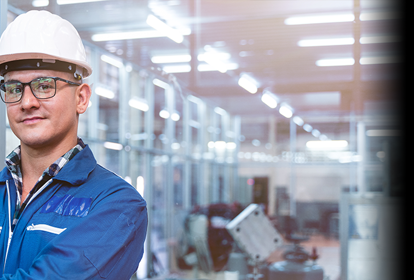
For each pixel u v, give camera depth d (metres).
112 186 0.95
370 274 4.16
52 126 0.95
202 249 6.85
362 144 13.12
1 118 1.71
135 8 4.41
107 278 0.85
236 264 4.24
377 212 4.24
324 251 8.66
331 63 7.57
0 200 1.03
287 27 5.57
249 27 5.58
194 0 4.45
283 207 14.07
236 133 15.11
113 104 7.16
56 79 0.95
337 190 13.81
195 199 10.86
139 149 8.02
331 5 4.70
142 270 6.96
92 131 6.64
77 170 0.96
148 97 8.28
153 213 8.48
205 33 5.76
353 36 5.87
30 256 0.89
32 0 2.69
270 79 9.18
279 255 5.88
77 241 0.83
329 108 12.66
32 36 0.94
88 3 3.84
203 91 10.30
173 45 6.30
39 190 0.94
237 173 15.05
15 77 0.95
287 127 14.78
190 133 10.70
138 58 6.99
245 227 3.51
